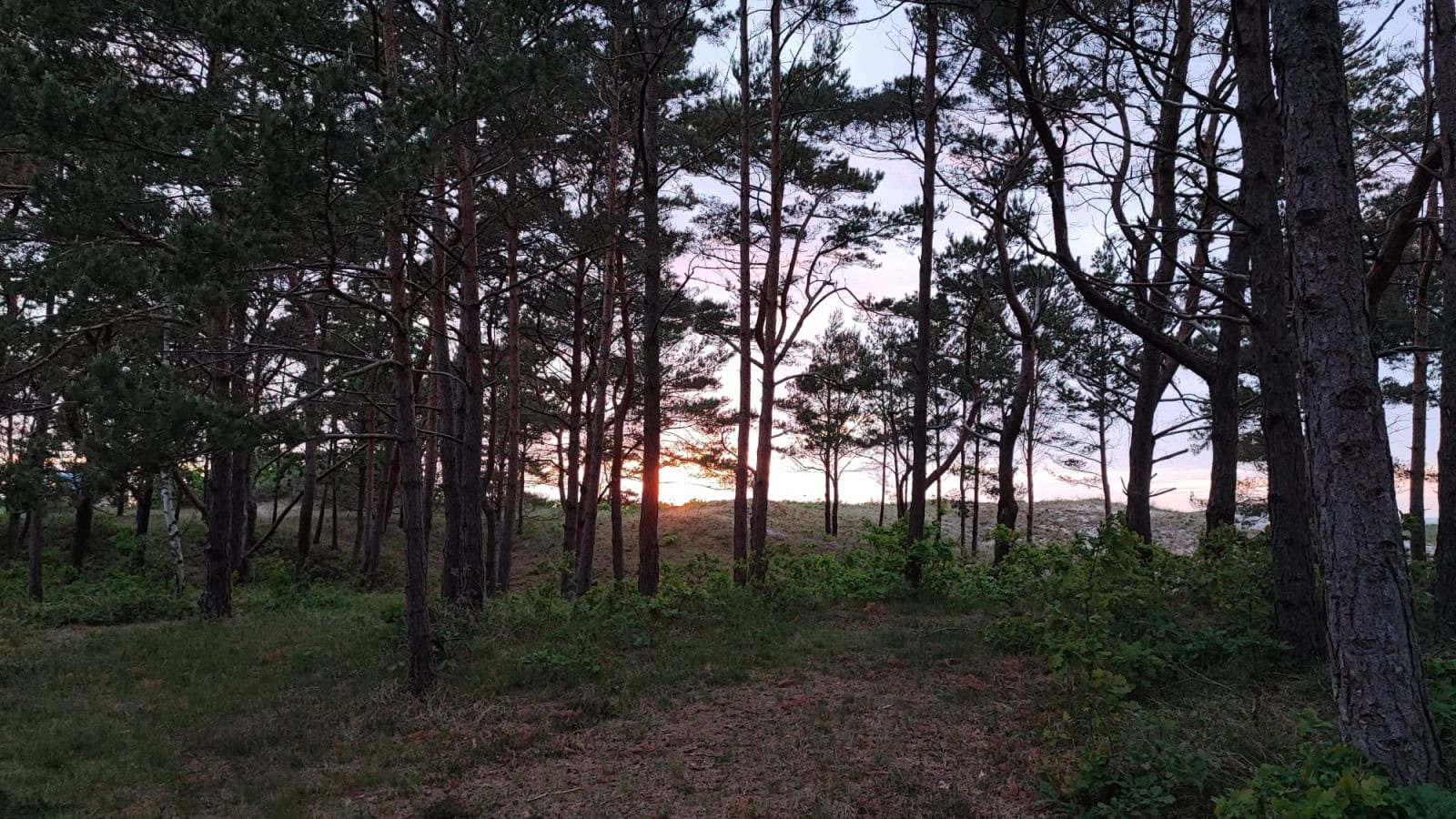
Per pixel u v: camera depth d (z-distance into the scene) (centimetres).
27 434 1103
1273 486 658
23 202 899
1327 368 421
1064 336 2186
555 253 1354
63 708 793
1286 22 438
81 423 798
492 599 1410
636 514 3872
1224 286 891
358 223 727
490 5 789
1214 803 436
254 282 732
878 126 1509
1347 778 354
